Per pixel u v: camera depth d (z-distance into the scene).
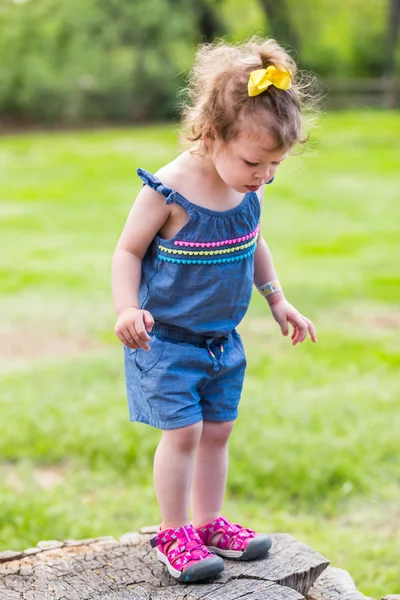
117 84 31.75
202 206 2.93
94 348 8.87
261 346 8.77
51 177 21.39
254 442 6.18
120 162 23.31
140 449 6.16
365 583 4.55
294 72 2.94
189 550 2.99
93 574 3.05
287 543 3.29
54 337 9.22
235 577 3.02
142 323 2.87
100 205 18.05
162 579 3.03
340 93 35.47
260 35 3.66
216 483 3.21
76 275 12.00
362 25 39.31
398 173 21.53
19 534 4.91
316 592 3.15
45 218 16.64
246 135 2.76
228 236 2.97
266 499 5.63
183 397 2.98
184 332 3.03
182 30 32.22
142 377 3.04
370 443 6.22
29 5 31.17
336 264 12.64
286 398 7.11
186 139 2.94
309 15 37.53
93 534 4.95
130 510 5.34
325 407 6.88
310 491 5.66
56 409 6.80
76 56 31.19
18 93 31.45
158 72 31.86
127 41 31.91
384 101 35.19
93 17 31.14
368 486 5.77
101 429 6.40
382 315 9.97
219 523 3.21
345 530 5.26
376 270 12.20
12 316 9.95
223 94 2.81
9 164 23.36
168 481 3.02
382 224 15.81
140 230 2.96
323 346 8.70
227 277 2.99
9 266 12.55
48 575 3.04
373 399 7.09
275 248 13.80
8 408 6.86
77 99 31.78
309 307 10.24
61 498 5.50
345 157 23.78
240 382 3.17
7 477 5.91
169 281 2.97
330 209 17.33
